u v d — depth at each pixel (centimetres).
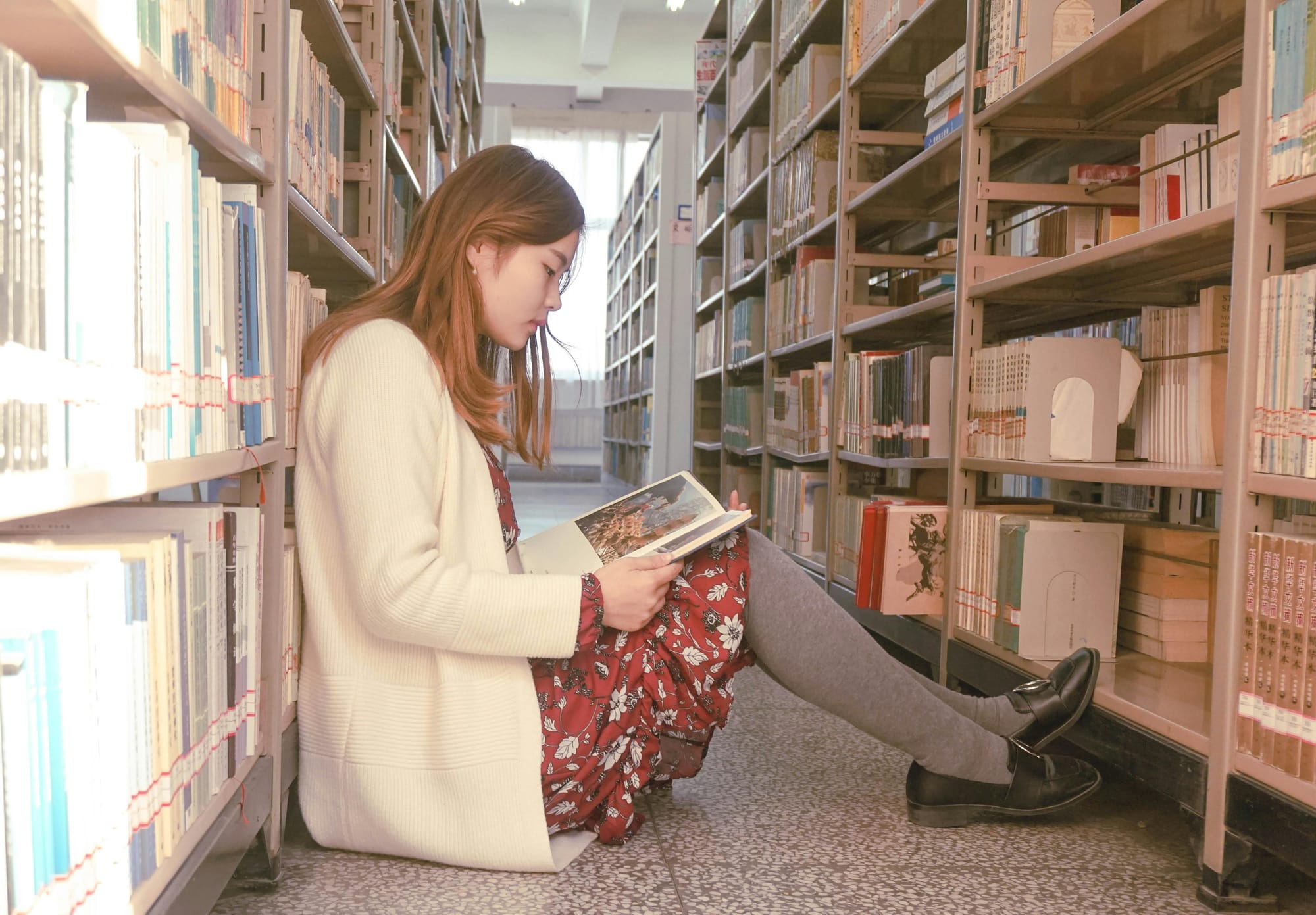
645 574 116
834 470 295
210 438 94
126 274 73
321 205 178
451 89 410
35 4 62
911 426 236
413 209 317
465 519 118
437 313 119
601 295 1127
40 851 58
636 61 1088
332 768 119
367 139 239
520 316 126
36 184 58
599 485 1069
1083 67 173
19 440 55
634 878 120
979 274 202
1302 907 116
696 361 544
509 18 1069
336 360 115
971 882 121
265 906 110
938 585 211
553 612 110
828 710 130
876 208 299
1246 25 118
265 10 117
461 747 114
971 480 202
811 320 327
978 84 200
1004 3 190
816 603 127
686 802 149
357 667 118
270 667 115
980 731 139
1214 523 210
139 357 76
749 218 463
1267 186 115
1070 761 144
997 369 190
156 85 80
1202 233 133
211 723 96
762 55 421
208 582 95
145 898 75
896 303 312
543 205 121
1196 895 119
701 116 542
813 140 333
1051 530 169
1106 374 177
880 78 291
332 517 119
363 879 118
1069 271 176
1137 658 171
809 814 145
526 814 115
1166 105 198
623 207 924
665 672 123
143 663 77
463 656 114
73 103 65
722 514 126
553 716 117
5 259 54
